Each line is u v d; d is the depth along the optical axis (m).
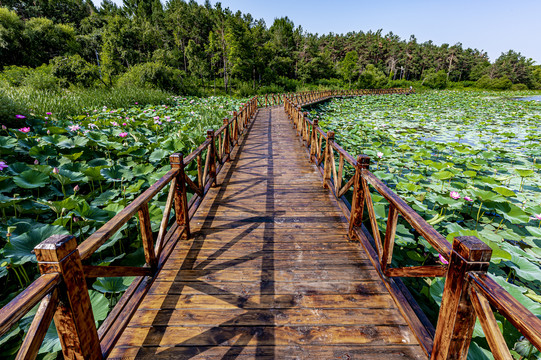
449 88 57.62
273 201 3.43
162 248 2.05
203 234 2.63
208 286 1.92
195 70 35.84
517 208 3.01
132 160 4.46
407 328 1.58
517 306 0.75
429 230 1.23
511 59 59.59
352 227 2.49
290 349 1.45
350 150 6.59
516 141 8.10
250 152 6.05
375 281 1.97
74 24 42.88
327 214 3.07
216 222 2.88
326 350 1.44
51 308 0.90
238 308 1.72
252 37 40.03
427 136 8.81
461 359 1.08
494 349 0.81
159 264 2.05
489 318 0.84
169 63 33.34
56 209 2.46
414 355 1.41
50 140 4.21
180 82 24.14
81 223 2.53
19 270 2.40
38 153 3.84
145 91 14.32
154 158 4.13
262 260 2.22
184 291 1.87
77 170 3.61
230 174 4.52
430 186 4.08
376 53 61.78
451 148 7.13
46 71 19.23
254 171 4.69
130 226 2.72
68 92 12.30
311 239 2.55
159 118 7.37
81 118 6.99
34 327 0.84
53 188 3.36
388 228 1.78
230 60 33.53
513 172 5.18
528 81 59.31
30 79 14.74
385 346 1.46
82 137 4.52
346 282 1.96
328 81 48.25
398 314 1.68
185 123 8.02
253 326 1.59
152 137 6.03
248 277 2.02
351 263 2.19
